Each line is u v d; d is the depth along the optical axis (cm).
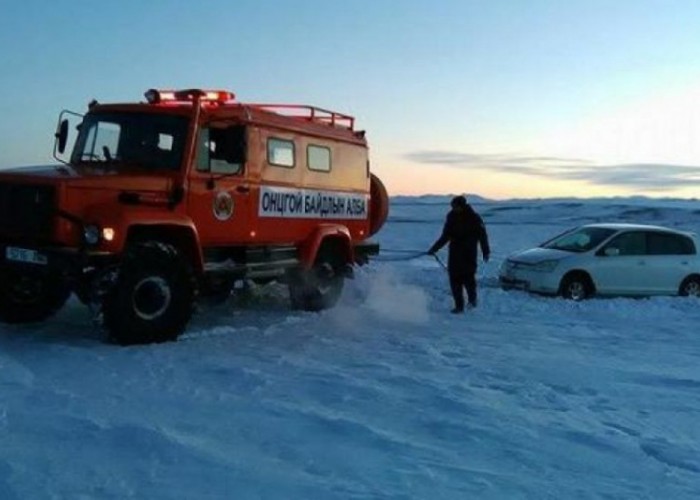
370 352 862
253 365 767
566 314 1237
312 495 441
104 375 694
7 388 632
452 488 462
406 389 694
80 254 802
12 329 914
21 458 477
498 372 786
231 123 971
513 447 543
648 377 785
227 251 1015
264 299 1242
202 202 938
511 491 462
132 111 955
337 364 791
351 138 1230
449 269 1210
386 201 1334
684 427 613
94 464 473
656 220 7919
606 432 588
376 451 523
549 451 538
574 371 805
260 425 568
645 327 1131
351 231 1236
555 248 1496
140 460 483
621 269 1436
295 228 1098
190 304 888
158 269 854
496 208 12138
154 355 788
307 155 1120
